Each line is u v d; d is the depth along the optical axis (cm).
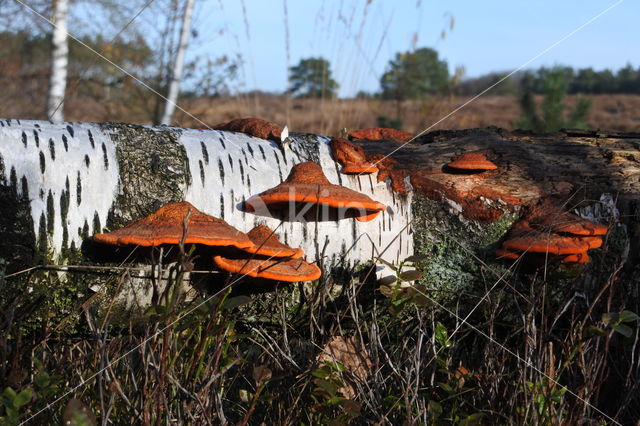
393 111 1244
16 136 233
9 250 228
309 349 265
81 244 239
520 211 293
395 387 250
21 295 232
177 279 212
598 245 274
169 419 200
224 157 269
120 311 247
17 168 229
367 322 293
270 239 255
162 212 235
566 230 268
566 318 289
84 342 254
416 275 250
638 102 3294
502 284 291
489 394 241
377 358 244
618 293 286
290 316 280
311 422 230
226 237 225
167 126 274
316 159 289
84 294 241
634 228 290
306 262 261
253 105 1271
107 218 244
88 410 176
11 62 1158
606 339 228
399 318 295
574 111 946
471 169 301
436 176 301
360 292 287
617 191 294
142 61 1066
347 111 794
